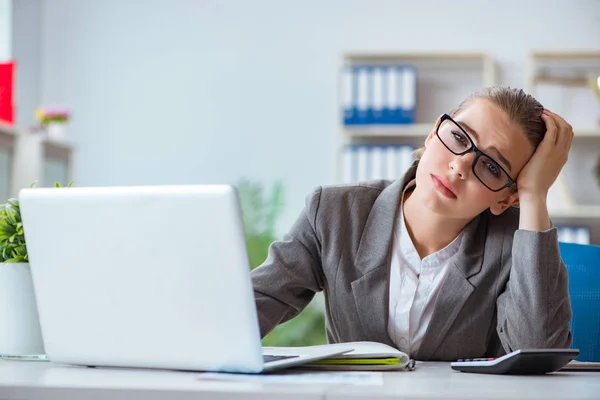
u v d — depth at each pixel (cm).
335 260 155
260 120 511
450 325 150
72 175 478
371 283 153
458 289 149
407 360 120
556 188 458
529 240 139
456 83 491
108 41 522
